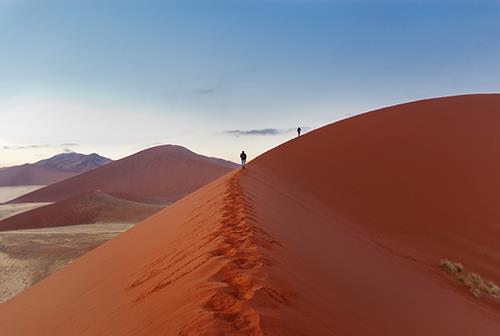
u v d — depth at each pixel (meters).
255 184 18.52
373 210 22.23
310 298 5.95
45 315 9.95
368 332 5.94
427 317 8.59
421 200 23.80
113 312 7.16
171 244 10.79
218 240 7.89
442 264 17.03
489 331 9.97
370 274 10.19
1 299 26.61
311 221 14.72
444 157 28.78
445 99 39.56
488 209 23.34
